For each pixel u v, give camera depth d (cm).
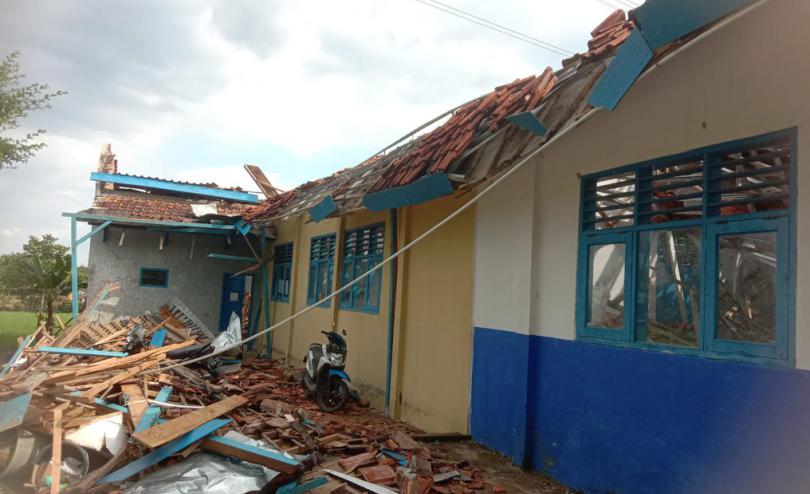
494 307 659
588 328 521
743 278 390
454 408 725
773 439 357
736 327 391
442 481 535
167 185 1783
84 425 544
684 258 437
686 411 415
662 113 458
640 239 476
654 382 444
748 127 389
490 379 655
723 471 385
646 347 457
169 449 492
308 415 769
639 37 358
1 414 495
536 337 590
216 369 1032
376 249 991
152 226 1525
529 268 596
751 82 389
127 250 1653
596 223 529
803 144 355
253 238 1755
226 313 1745
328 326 1149
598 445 496
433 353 784
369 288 1005
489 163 557
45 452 491
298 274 1388
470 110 709
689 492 407
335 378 886
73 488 449
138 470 468
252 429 645
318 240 1279
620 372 478
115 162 1891
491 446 642
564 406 542
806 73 356
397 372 856
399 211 899
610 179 516
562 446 540
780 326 360
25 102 1052
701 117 424
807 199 351
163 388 763
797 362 348
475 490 520
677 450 420
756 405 368
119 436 550
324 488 482
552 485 537
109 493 445
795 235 356
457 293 740
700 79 425
